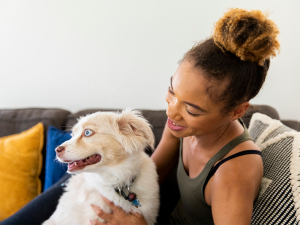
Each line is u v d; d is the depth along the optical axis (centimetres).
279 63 182
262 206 85
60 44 207
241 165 81
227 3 177
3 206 155
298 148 89
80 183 119
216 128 86
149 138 108
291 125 150
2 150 160
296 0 169
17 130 175
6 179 156
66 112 184
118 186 107
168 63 197
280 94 188
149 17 190
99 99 215
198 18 184
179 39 190
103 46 202
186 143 111
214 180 85
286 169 86
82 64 209
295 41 176
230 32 67
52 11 200
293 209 74
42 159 167
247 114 146
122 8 191
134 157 108
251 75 72
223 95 71
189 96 73
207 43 77
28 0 200
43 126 169
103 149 102
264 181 92
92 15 196
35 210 123
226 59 70
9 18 206
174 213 133
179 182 112
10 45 212
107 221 102
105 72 208
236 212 74
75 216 108
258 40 64
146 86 205
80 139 103
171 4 185
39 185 165
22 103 225
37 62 213
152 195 113
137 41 197
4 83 222
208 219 102
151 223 116
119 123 109
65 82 215
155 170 121
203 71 70
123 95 211
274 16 174
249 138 92
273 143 103
